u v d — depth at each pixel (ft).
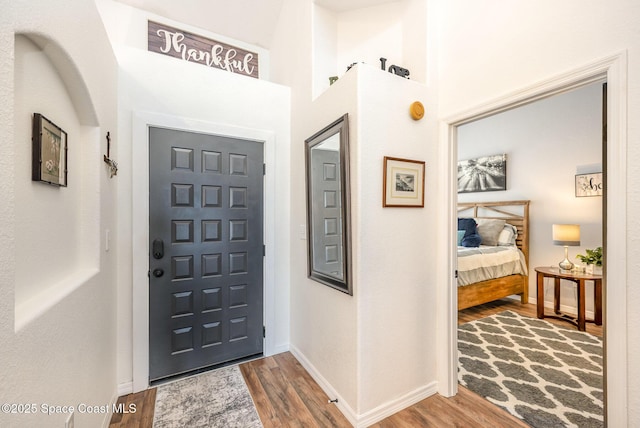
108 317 5.37
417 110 5.71
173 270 6.73
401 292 5.69
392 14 6.89
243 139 7.63
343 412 5.52
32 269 3.08
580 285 9.59
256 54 9.77
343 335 5.61
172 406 5.76
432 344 6.16
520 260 12.34
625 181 3.53
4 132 2.23
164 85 6.65
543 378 6.70
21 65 2.85
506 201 13.44
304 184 7.38
